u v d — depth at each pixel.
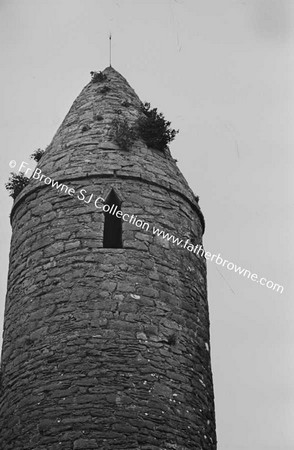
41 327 16.03
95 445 14.65
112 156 17.67
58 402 15.16
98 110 18.89
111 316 15.86
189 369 16.11
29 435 15.11
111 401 15.07
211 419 16.27
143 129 18.44
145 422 15.02
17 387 15.82
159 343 15.91
